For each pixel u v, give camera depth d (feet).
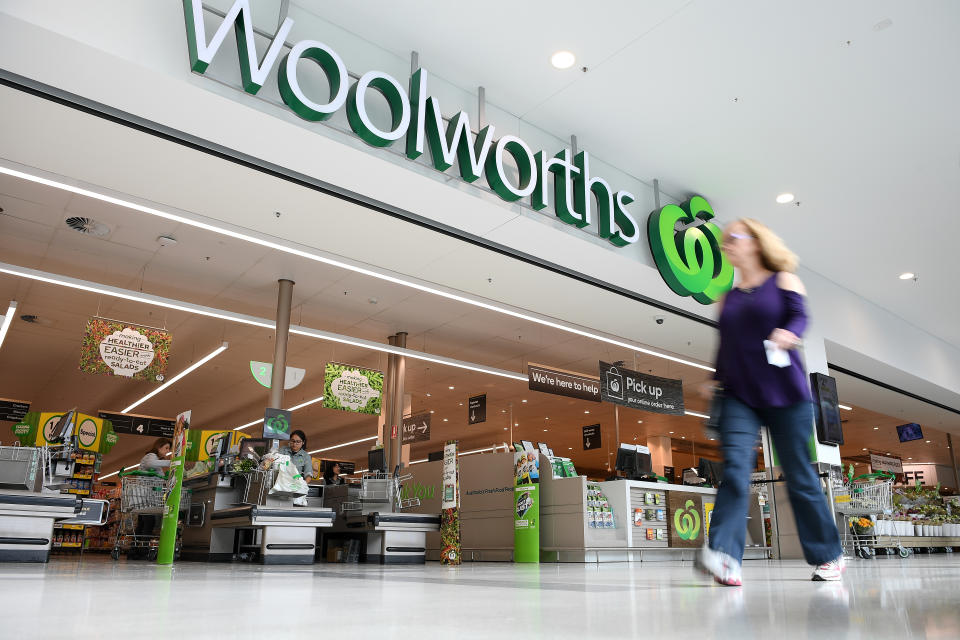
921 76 18.11
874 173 22.84
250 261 28.22
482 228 20.31
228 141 15.99
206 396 51.90
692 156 22.02
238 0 14.26
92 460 40.42
